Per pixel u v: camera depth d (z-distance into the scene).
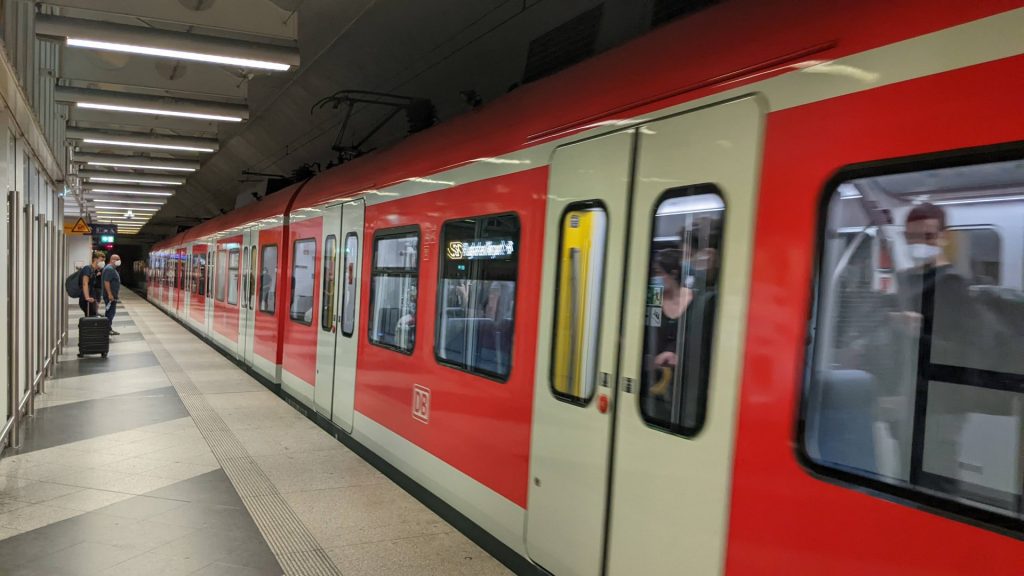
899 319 1.84
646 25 4.93
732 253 2.30
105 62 8.00
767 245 2.19
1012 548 1.57
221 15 5.77
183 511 4.41
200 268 16.80
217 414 7.50
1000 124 1.64
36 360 8.16
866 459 1.88
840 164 1.99
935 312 1.76
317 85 10.91
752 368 2.20
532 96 3.71
